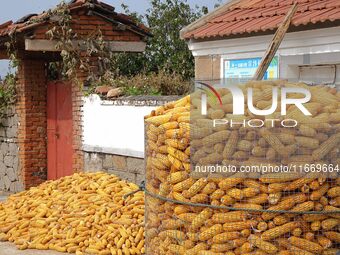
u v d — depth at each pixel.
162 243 6.50
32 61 15.99
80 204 10.80
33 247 10.23
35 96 16.05
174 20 21.52
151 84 14.23
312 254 5.95
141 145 12.32
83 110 14.14
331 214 5.93
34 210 11.12
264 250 5.95
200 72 12.56
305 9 10.98
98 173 11.88
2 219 11.16
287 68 11.05
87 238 10.06
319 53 10.55
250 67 11.59
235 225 6.00
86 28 14.63
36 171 16.16
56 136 15.67
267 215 5.93
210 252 6.11
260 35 11.23
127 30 15.02
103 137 13.45
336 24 10.15
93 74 14.44
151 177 6.62
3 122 17.05
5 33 15.08
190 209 6.20
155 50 20.91
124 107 12.77
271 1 12.72
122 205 10.56
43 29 14.33
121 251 9.71
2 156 17.31
